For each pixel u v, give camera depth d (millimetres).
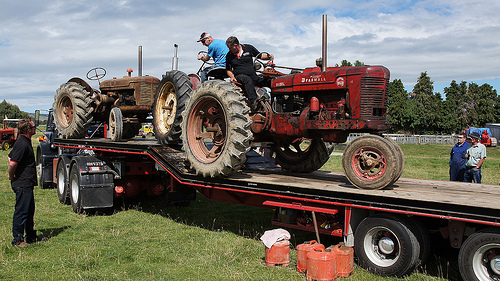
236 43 5602
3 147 23359
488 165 16375
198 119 5691
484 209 3398
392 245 4062
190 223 6484
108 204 6941
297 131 5230
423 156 22891
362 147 4465
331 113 4992
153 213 7238
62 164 7996
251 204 5371
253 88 5574
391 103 58719
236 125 4930
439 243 4645
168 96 6742
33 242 5246
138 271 4262
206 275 4145
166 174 7215
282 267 4398
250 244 5266
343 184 4820
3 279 4023
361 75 4707
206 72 6684
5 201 8000
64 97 8648
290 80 5352
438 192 4348
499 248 3453
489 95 71250
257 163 6590
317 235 4469
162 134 6613
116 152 7375
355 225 4316
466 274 3625
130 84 8016
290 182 4898
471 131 7332
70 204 7863
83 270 4289
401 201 3855
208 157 5512
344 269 4051
